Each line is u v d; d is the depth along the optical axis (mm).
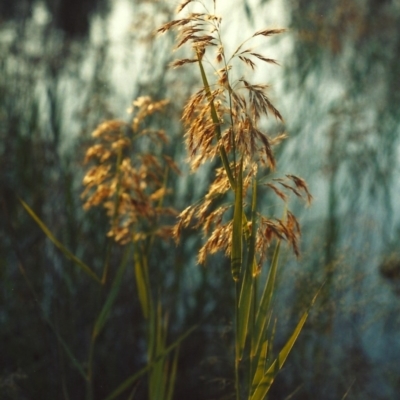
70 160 5324
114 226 3400
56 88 5629
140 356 5086
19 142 5359
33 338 4602
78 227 4953
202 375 4770
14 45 6043
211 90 2080
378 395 4574
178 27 2080
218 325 4992
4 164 5211
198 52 2076
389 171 6496
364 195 6258
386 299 4730
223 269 5191
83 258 4977
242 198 2121
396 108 6762
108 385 4746
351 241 5551
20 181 5234
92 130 5570
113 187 3377
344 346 4621
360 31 6539
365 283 4754
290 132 5969
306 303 4359
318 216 5758
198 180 5273
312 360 4578
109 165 3402
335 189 6406
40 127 5766
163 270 5004
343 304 4414
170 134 5340
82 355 4785
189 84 5547
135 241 3400
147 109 3434
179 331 4961
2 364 4707
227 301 5051
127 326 4980
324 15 6531
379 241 5750
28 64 5879
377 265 5055
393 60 6855
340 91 6809
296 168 6000
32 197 5145
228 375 4730
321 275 4578
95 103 5738
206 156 2076
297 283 4430
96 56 6430
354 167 6281
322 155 6043
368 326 4527
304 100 6309
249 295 2211
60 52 6230
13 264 4969
